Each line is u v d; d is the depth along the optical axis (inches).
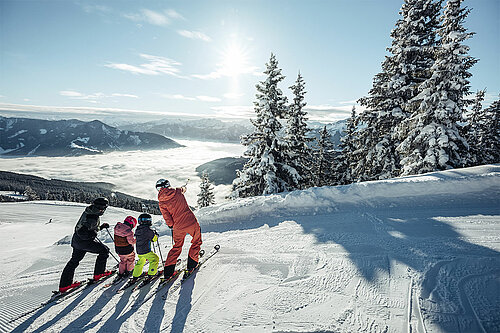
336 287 139.6
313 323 115.5
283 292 141.1
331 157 1025.5
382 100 611.5
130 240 174.6
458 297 119.7
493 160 784.3
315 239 206.7
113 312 142.3
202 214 313.1
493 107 824.3
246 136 638.5
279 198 299.4
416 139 466.9
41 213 1806.1
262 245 209.8
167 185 177.8
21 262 232.8
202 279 166.4
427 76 541.3
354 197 271.1
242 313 128.1
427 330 104.2
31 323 137.5
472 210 218.4
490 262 142.5
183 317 130.9
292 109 746.2
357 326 110.8
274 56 620.1
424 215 222.1
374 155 634.2
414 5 543.5
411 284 133.2
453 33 428.5
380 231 204.1
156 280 175.2
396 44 572.4
